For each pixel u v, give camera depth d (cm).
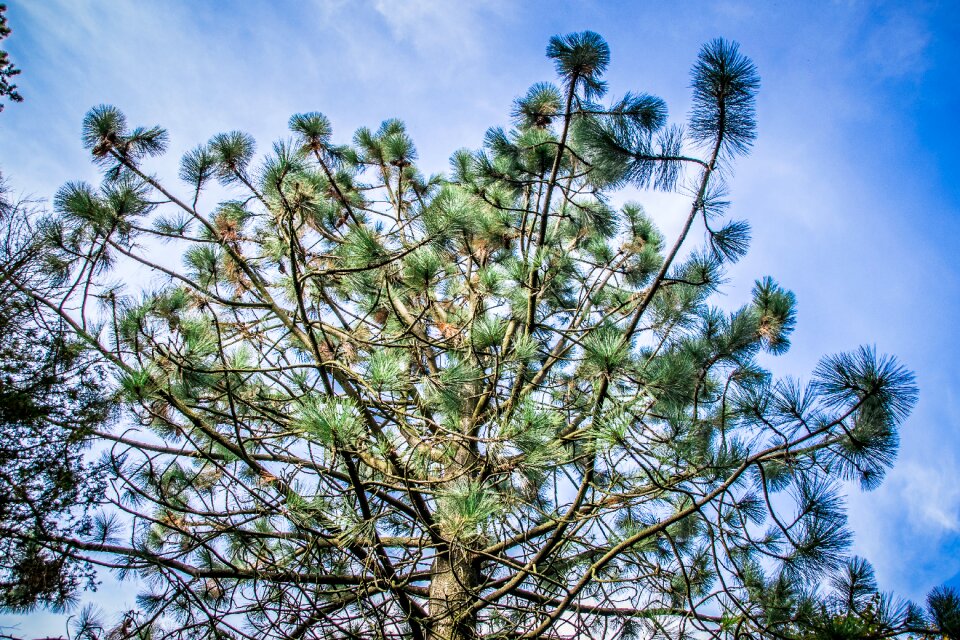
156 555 442
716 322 521
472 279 641
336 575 484
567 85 494
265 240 592
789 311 510
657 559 593
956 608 339
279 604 452
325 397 440
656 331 608
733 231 424
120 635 448
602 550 531
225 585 533
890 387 354
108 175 571
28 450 438
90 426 471
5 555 427
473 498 368
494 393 479
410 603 441
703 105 396
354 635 443
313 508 435
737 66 384
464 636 450
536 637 434
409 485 482
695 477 427
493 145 630
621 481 503
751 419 390
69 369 486
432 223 496
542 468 452
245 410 549
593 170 486
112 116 570
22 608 434
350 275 499
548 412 430
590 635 473
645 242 711
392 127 887
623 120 446
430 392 483
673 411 421
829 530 388
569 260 675
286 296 566
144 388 395
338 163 734
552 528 514
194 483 557
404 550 539
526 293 527
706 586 534
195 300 597
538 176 628
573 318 646
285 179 501
